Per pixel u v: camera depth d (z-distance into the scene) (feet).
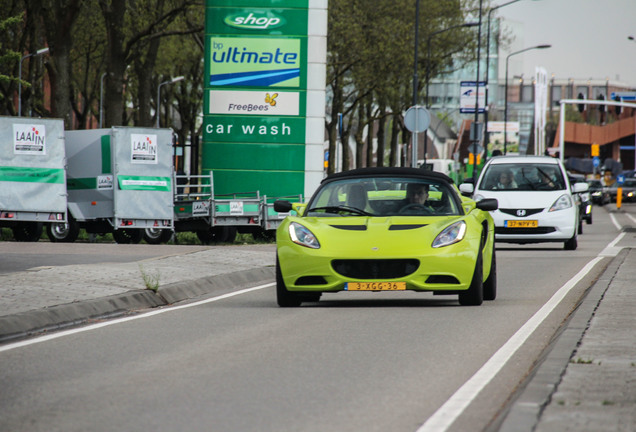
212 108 219.61
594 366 54.34
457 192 95.86
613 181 581.94
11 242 179.93
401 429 43.70
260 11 218.59
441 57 464.24
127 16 275.59
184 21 342.64
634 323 72.54
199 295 105.60
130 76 417.08
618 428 40.37
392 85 416.46
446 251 86.74
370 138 502.38
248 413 46.83
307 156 219.00
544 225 170.19
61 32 262.06
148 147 196.24
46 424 44.70
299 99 218.59
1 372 58.03
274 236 208.95
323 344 68.08
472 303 90.84
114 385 53.88
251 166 219.61
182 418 45.80
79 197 198.70
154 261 126.62
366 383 54.29
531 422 41.27
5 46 320.29
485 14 479.41
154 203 195.93
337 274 86.63
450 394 51.31
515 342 68.95
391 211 92.17
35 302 85.40
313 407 48.16
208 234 202.18
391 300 97.30
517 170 177.06
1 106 346.33
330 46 382.42
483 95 468.75
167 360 61.98
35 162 197.06
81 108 544.62
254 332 74.38
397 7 402.11
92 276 105.91
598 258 153.69
